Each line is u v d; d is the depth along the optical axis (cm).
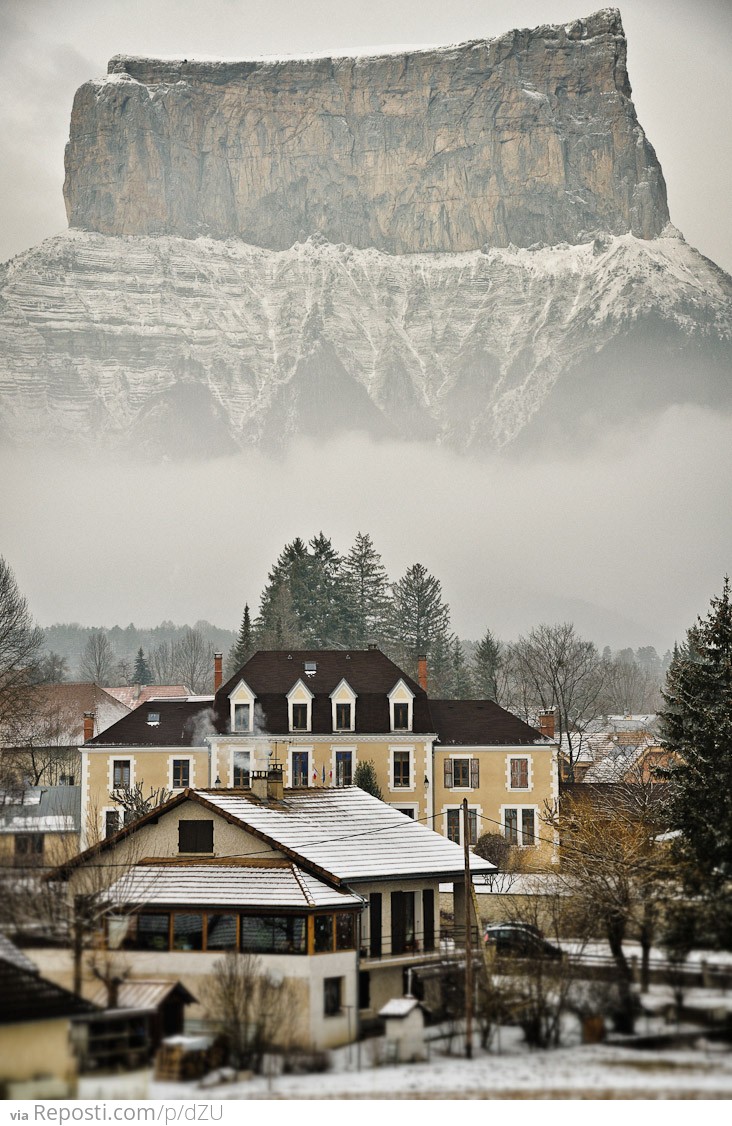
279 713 19250
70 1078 7750
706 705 12338
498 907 12000
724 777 11375
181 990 8875
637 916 10194
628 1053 8812
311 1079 8356
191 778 19012
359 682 19562
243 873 10144
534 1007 9269
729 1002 9488
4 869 10188
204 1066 8269
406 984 10656
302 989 9556
